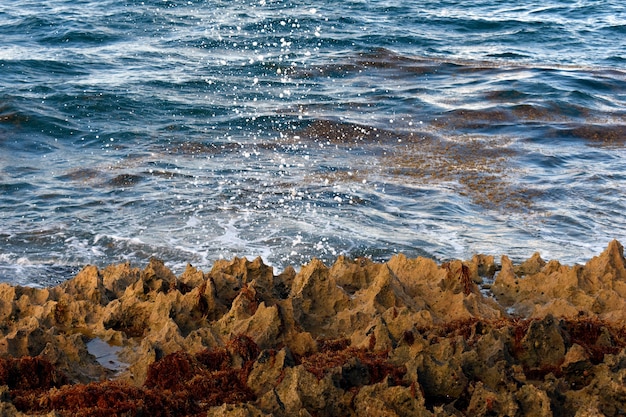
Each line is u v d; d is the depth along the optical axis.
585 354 5.74
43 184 11.30
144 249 9.05
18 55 19.92
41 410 4.97
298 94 16.98
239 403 4.75
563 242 9.56
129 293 7.00
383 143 13.66
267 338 6.02
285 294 7.36
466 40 24.22
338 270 7.79
